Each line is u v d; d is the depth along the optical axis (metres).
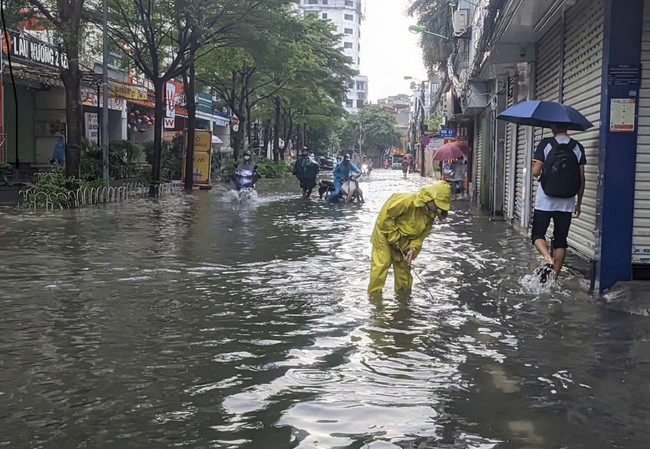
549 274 8.44
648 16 7.65
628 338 5.93
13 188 20.05
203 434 3.94
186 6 21.45
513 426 4.07
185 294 7.71
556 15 11.11
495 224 16.27
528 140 13.88
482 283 8.47
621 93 7.71
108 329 6.19
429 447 3.78
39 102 29.28
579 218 9.61
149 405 4.38
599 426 4.07
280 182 38.25
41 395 4.54
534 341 5.86
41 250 10.85
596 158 8.81
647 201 7.80
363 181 44.53
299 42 35.62
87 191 19.84
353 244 12.09
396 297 7.62
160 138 24.11
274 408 4.34
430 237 13.47
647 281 7.73
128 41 23.95
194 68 28.20
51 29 20.91
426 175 59.09
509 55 13.52
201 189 29.02
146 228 14.20
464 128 33.34
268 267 9.55
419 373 5.02
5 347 5.60
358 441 3.86
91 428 4.02
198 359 5.34
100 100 29.98
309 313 6.84
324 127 59.56
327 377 4.93
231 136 57.31
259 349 5.61
